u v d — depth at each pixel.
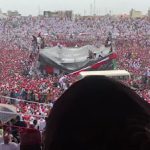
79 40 113.88
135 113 1.29
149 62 70.25
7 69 60.12
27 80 48.28
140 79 49.81
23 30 137.88
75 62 52.81
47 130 1.33
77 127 1.28
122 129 1.26
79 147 1.26
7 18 152.00
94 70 50.78
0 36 123.25
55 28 141.75
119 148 1.24
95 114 1.28
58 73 52.69
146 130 1.26
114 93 1.30
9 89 40.06
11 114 15.64
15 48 94.38
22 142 7.18
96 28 137.75
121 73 47.16
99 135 1.26
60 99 1.33
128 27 134.88
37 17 156.25
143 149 1.23
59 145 1.28
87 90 1.31
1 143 9.62
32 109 27.11
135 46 99.44
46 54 53.62
